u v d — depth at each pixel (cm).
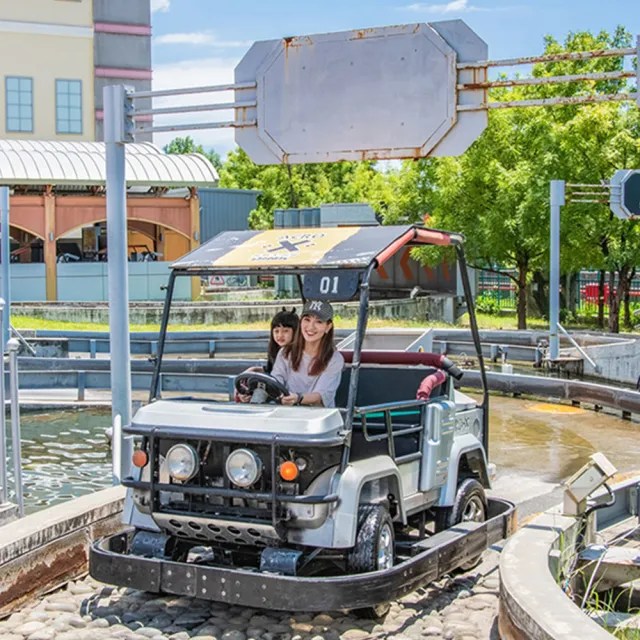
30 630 573
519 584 528
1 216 2008
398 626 595
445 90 768
